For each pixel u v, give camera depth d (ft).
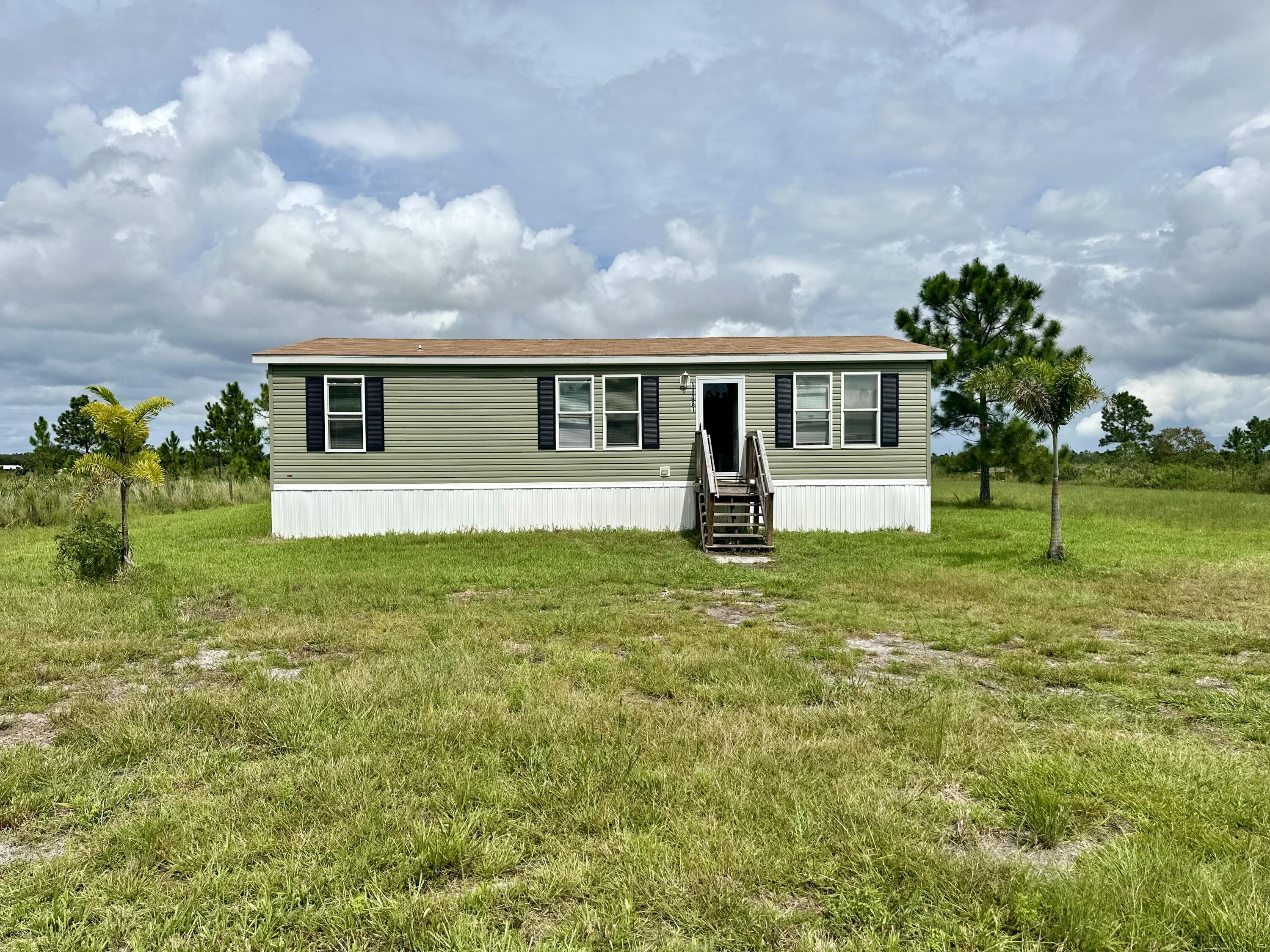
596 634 21.03
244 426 94.53
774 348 48.91
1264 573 31.53
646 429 47.14
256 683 16.07
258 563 34.47
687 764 12.01
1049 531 48.49
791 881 8.91
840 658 18.61
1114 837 10.09
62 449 98.12
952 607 24.85
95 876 9.05
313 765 11.97
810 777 11.53
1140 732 13.82
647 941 7.95
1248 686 16.53
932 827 10.16
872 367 47.03
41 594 25.96
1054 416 34.58
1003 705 15.19
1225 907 8.27
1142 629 22.02
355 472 45.80
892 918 8.23
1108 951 7.77
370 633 20.81
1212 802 10.85
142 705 14.37
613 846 9.63
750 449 44.86
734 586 29.37
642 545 40.70
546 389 46.65
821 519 47.14
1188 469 108.27
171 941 7.77
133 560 34.30
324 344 50.65
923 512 47.34
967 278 69.87
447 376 46.24
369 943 7.91
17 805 10.71
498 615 23.34
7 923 8.20
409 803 10.71
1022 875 8.91
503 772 11.85
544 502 47.01
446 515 46.47
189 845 9.52
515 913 8.38
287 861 9.16
